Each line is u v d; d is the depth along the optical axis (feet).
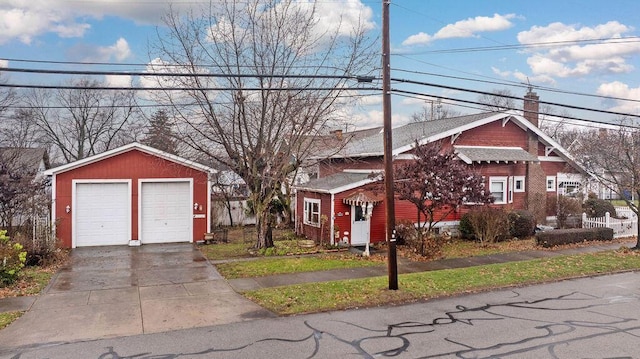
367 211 58.13
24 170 58.70
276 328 30.07
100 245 62.85
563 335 28.71
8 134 105.19
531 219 70.23
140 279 43.29
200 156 64.28
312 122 57.00
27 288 39.09
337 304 35.42
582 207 78.95
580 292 40.11
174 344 27.07
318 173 91.40
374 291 38.73
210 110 55.21
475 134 76.28
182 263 50.93
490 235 64.95
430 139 69.97
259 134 56.49
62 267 48.42
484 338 28.14
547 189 83.15
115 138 131.13
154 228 65.16
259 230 58.59
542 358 24.91
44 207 54.19
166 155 64.49
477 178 55.67
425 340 27.76
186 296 37.65
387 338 28.14
